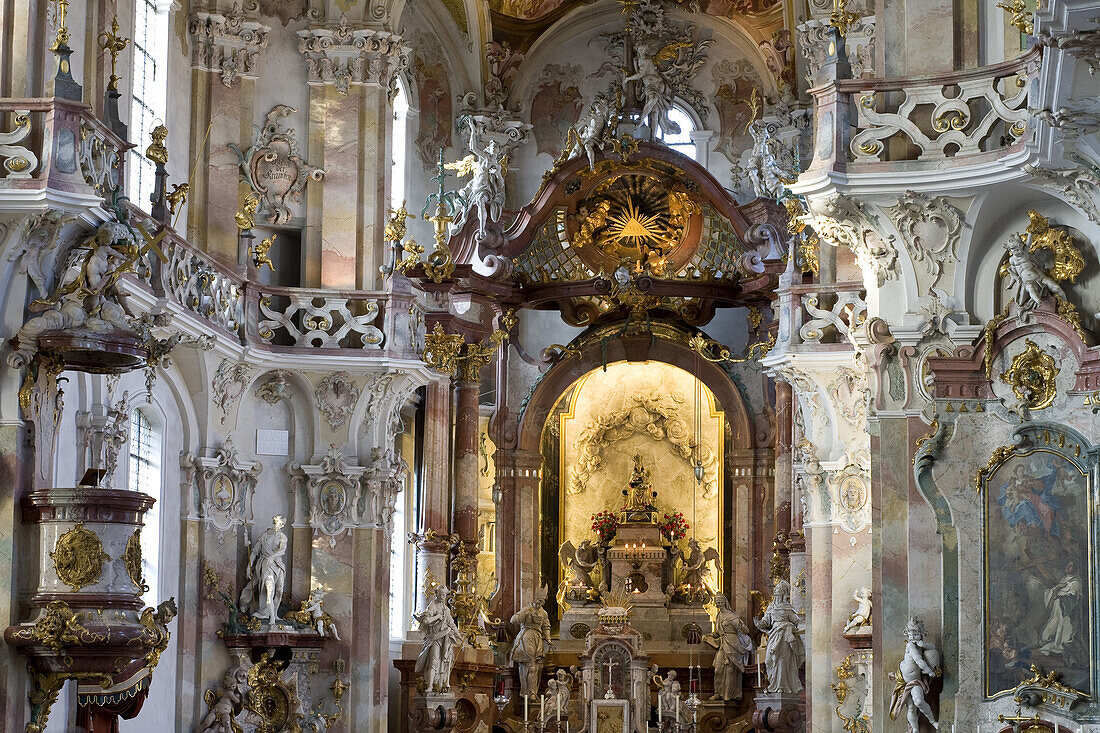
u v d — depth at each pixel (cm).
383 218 3225
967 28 2272
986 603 2172
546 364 4034
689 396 4156
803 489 2941
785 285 2938
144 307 2544
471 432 3709
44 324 2094
